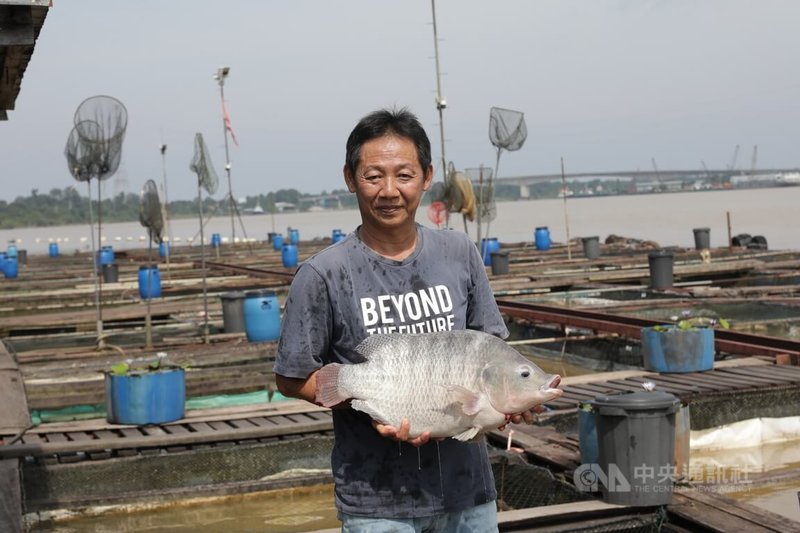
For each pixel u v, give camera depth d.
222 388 11.95
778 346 11.94
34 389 11.67
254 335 14.48
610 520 6.41
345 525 3.27
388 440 3.20
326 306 3.19
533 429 8.73
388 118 3.19
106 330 18.05
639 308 17.97
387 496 3.19
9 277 32.53
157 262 36.19
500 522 6.29
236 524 7.97
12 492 7.06
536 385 2.93
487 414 2.97
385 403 3.00
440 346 3.03
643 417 6.38
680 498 6.63
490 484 3.34
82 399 11.39
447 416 2.99
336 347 3.25
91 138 14.40
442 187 24.02
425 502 3.20
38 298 22.81
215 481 8.77
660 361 11.11
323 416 9.62
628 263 26.58
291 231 45.91
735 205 140.38
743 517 6.21
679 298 18.98
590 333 16.34
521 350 17.33
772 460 9.30
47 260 44.16
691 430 9.75
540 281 23.09
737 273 25.20
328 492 8.76
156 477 8.61
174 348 13.93
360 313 3.19
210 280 26.97
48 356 13.51
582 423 6.95
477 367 2.98
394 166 3.14
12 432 8.93
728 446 9.81
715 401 9.85
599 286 22.39
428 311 3.24
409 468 3.20
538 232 35.00
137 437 8.79
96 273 14.73
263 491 8.60
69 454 8.66
